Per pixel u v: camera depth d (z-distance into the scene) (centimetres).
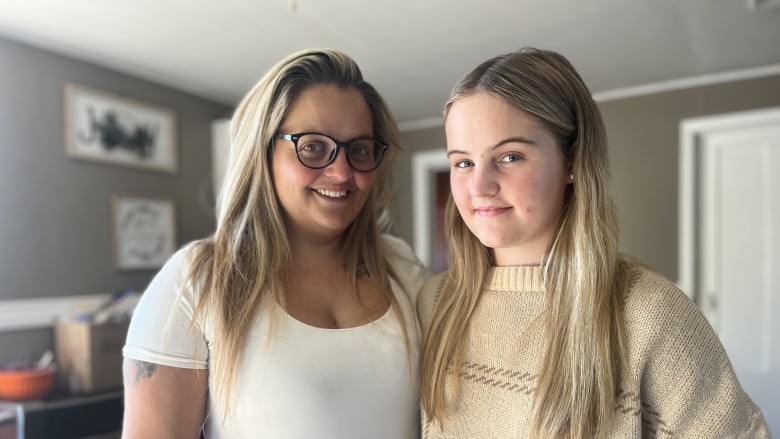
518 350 81
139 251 272
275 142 87
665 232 309
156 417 80
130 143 268
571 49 245
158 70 268
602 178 77
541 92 73
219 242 89
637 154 316
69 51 241
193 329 82
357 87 92
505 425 79
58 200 238
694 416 70
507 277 85
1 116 220
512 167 74
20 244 225
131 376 81
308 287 93
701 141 307
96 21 211
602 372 72
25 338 225
